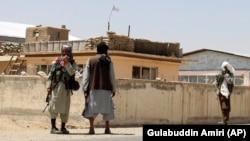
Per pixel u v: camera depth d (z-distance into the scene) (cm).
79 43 3350
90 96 1257
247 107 2386
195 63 5369
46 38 4581
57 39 4691
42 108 1831
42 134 1235
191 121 2052
